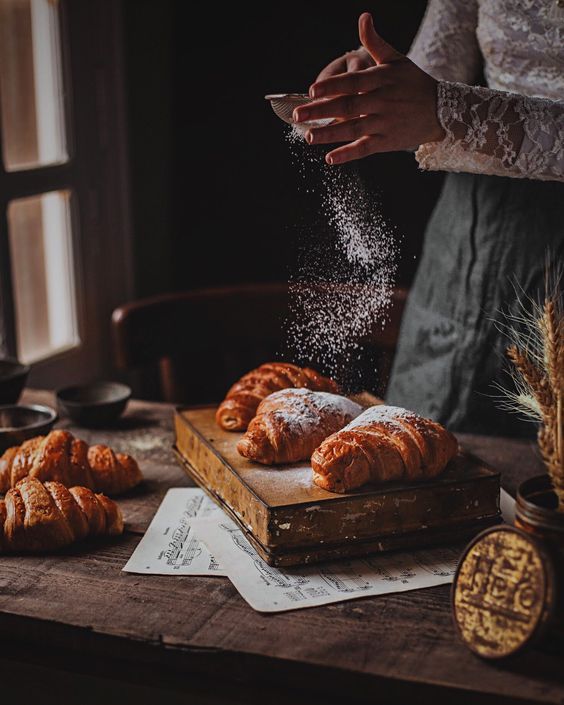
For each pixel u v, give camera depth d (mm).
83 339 2488
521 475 1515
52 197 2305
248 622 1193
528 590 1122
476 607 1153
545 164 1411
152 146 2588
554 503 1196
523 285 1687
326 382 1520
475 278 1734
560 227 1644
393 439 1310
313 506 1268
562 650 1139
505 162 1415
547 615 1105
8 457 1462
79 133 2371
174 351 2082
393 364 1950
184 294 2086
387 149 1363
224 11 2438
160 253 2664
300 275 1502
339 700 1152
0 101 2086
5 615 1210
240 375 2398
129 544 1336
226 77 2488
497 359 1734
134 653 1179
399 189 2312
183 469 1522
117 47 2502
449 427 1799
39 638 1206
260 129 2500
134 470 1464
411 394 1866
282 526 1262
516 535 1139
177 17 2473
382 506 1289
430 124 1362
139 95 2557
